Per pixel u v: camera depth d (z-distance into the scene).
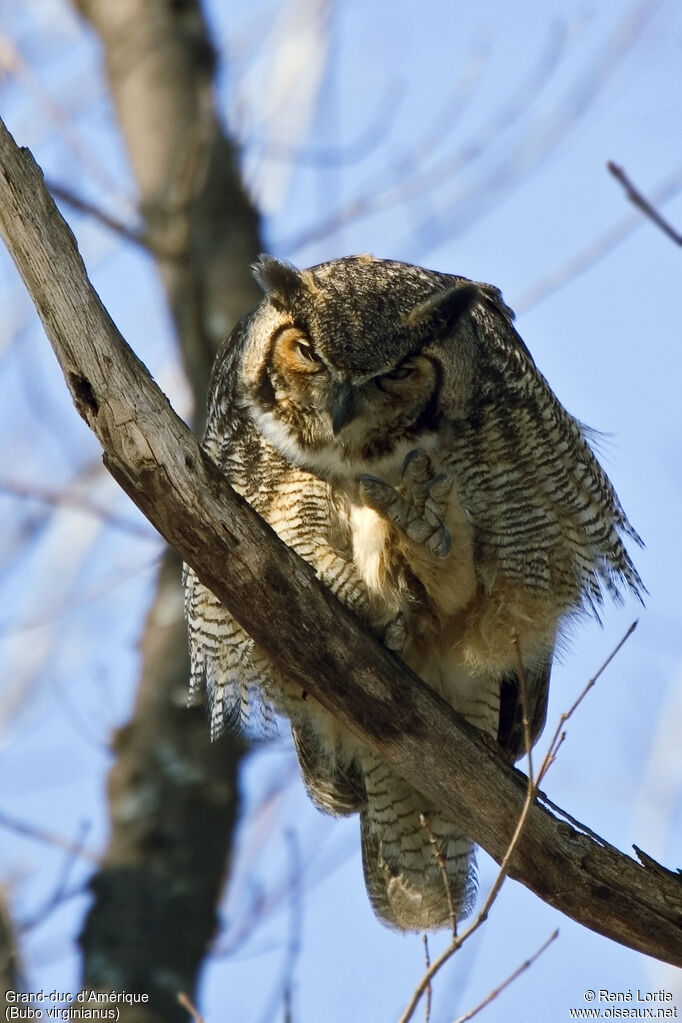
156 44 15.75
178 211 14.45
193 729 13.27
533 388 11.02
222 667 11.88
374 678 9.20
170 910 12.24
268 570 8.88
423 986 8.11
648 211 8.51
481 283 11.83
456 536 10.52
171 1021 11.58
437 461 11.00
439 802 9.55
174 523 8.75
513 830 9.29
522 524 11.06
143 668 13.82
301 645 9.11
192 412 14.12
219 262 14.40
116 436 8.48
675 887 9.14
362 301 11.03
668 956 9.20
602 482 11.49
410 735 9.30
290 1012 9.36
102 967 11.77
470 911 12.74
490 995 8.60
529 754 8.81
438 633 11.43
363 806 12.96
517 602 11.18
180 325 14.31
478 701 11.93
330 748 12.30
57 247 8.21
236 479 11.35
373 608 11.25
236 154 14.93
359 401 10.73
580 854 9.16
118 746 13.34
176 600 14.21
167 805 12.81
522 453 10.99
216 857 12.70
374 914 13.07
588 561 11.41
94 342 8.30
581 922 9.29
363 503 10.79
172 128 15.29
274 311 11.23
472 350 10.98
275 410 11.12
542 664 11.98
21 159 8.19
